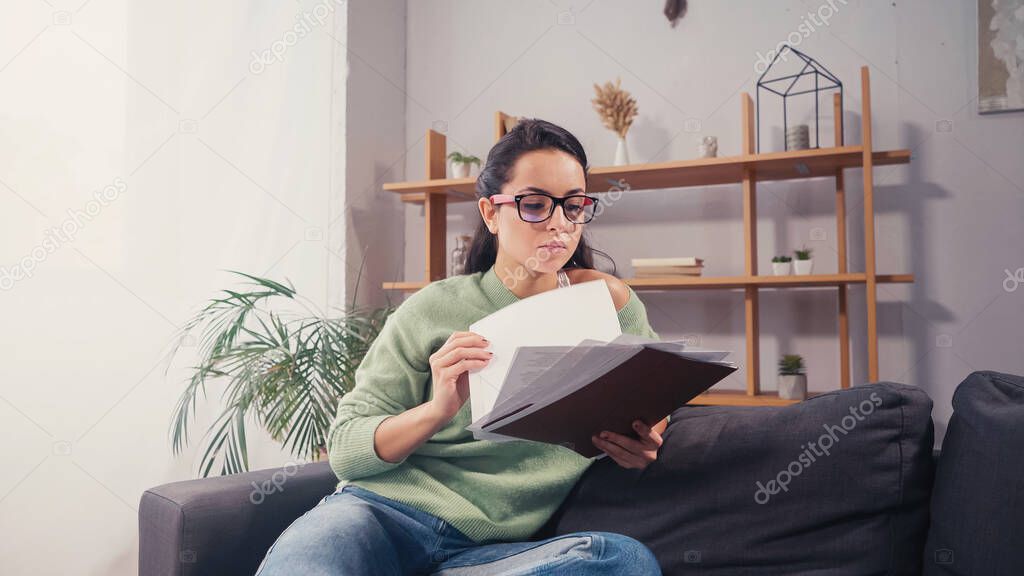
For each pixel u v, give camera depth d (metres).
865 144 2.18
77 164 2.53
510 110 2.89
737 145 2.60
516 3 2.89
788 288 2.55
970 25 2.38
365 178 2.75
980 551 0.92
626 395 0.96
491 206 1.20
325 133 2.67
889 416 1.09
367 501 1.08
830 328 2.50
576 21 2.81
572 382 0.89
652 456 1.13
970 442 1.02
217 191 2.70
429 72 3.01
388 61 2.92
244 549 1.21
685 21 2.68
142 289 2.60
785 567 1.10
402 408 1.18
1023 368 2.30
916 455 1.09
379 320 2.49
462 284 1.26
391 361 1.19
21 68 2.47
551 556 0.90
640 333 1.23
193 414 2.59
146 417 2.58
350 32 2.68
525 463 1.20
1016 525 0.88
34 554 2.42
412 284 2.65
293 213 2.68
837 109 2.39
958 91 2.39
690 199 2.68
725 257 2.63
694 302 2.65
